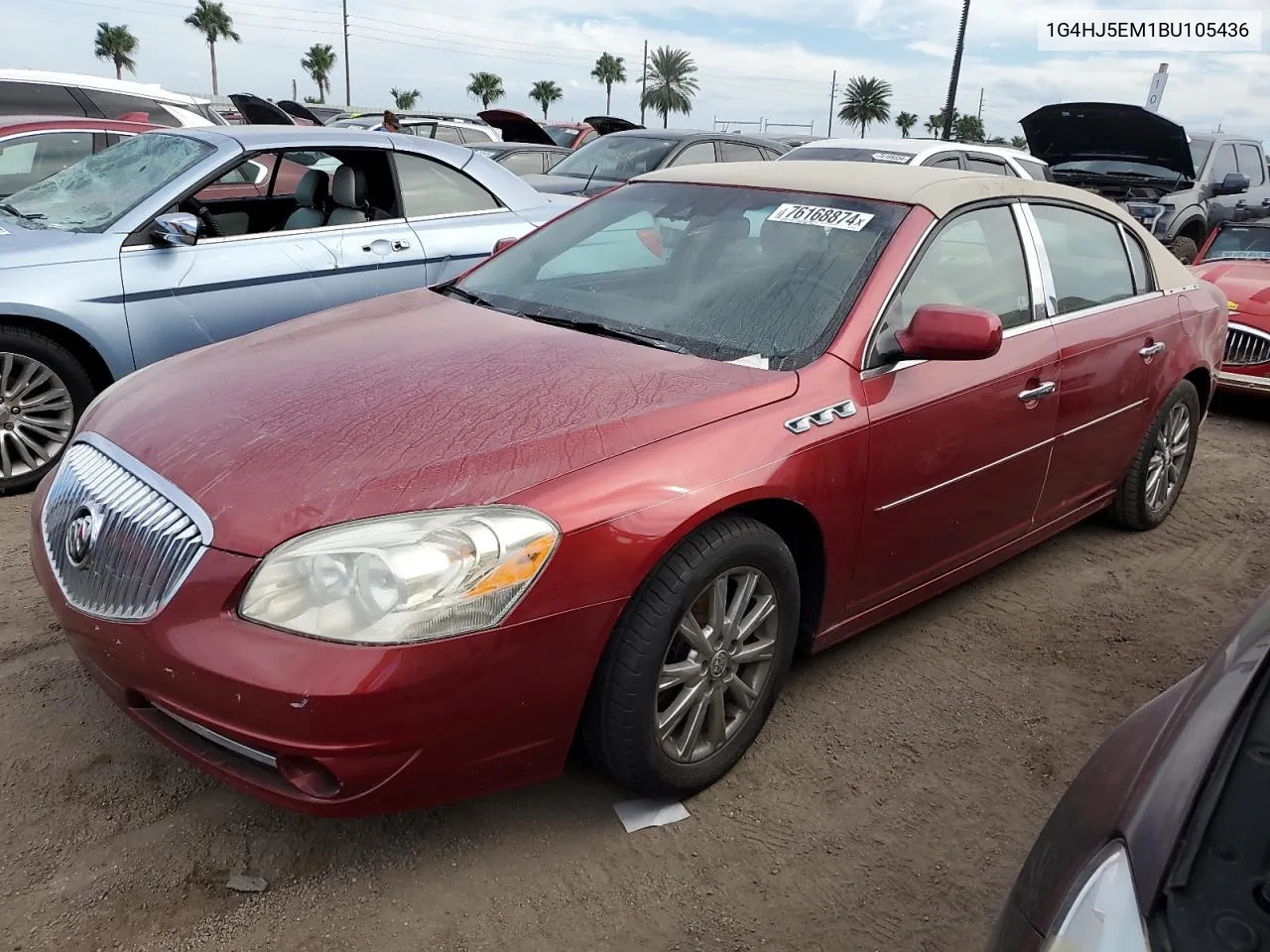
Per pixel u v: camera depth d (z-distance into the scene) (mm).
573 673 2232
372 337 3035
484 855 2422
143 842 2391
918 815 2684
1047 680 3422
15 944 2082
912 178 3451
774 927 2268
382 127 12797
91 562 2275
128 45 68250
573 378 2650
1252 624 1719
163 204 4703
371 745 2014
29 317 4293
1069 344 3648
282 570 2020
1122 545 4645
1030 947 1351
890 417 2869
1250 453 6336
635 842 2496
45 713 2859
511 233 5824
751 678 2723
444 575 2027
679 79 69875
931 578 3359
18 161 6805
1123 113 11844
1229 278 7391
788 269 3115
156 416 2525
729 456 2455
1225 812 1302
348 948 2133
